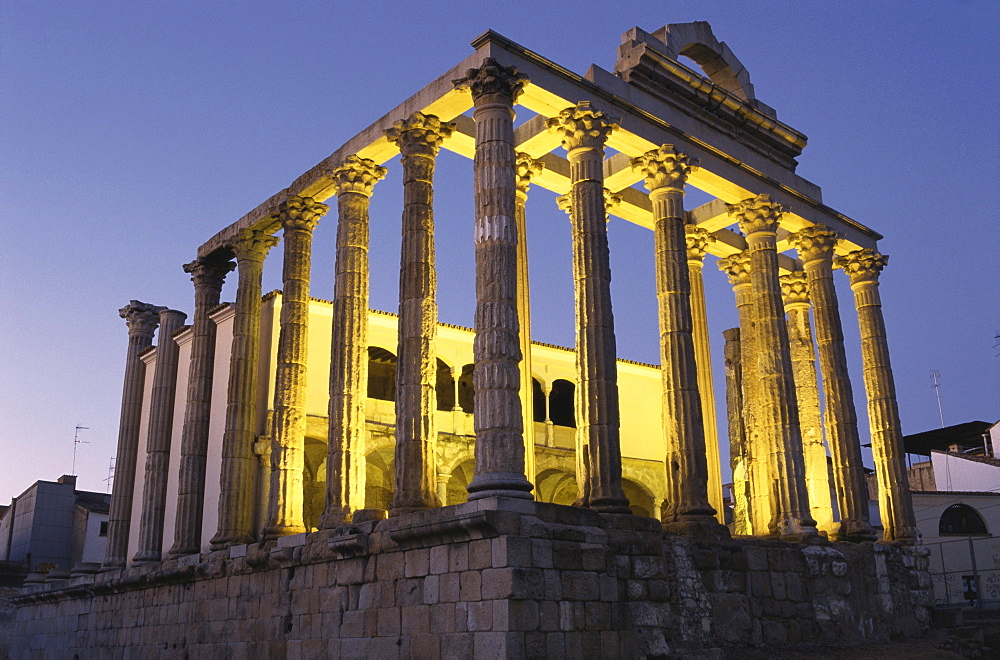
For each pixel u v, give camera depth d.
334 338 27.72
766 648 24.84
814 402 36.00
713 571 24.34
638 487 45.22
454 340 40.88
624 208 33.19
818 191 34.25
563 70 25.67
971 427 64.00
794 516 28.45
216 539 30.27
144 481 37.56
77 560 59.28
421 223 25.89
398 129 26.67
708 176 30.00
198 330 35.56
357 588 23.25
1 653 46.84
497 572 19.41
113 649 34.78
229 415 31.83
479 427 21.44
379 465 38.94
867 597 28.84
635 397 45.59
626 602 21.67
